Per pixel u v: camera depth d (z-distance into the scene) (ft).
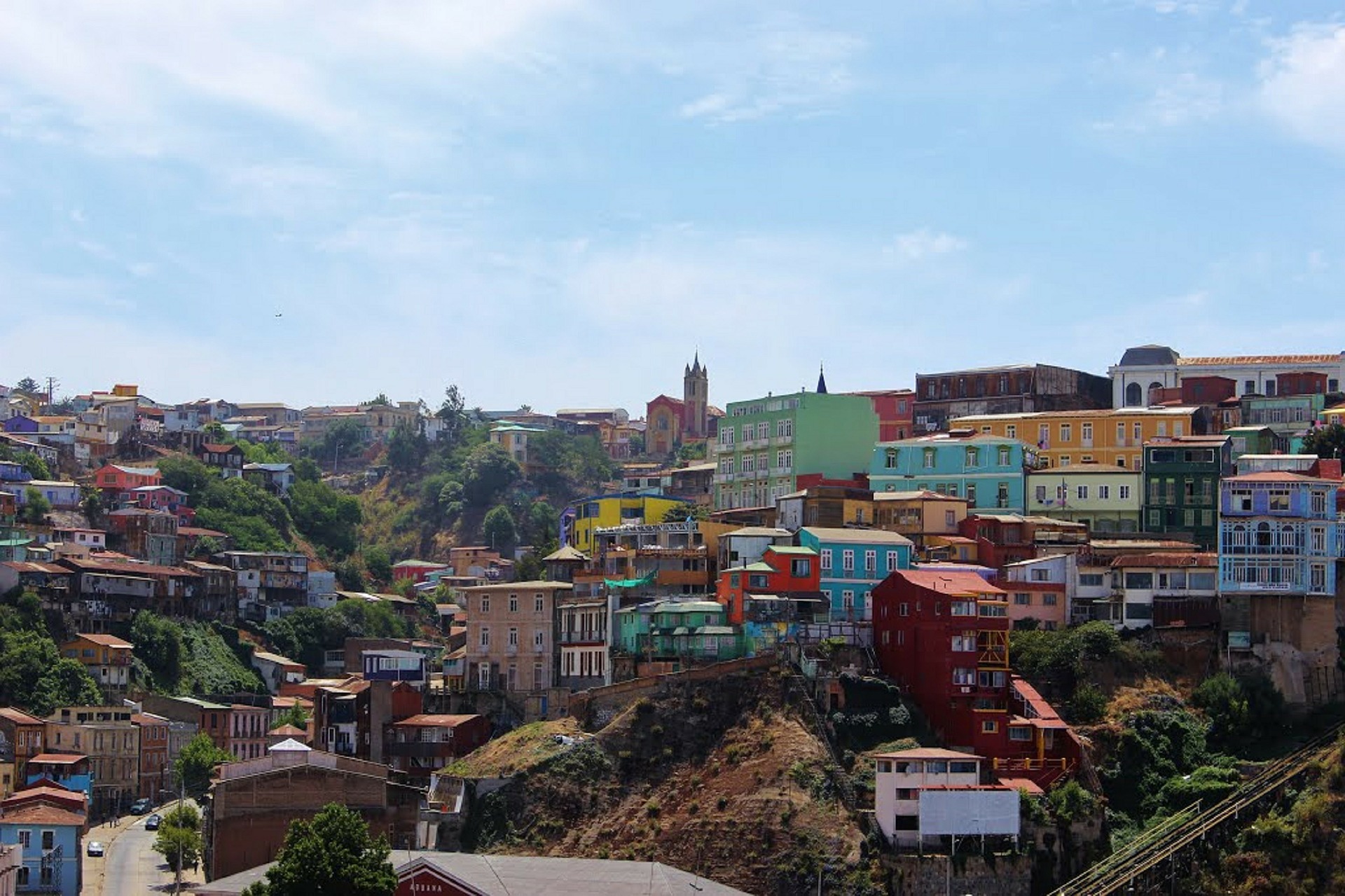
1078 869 654.94
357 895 538.06
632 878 581.53
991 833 649.61
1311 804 645.51
